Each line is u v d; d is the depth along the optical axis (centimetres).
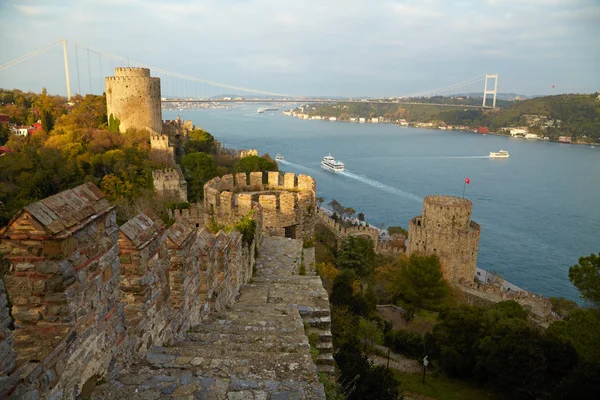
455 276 7244
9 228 636
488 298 6562
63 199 692
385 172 17550
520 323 3238
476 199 14062
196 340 1100
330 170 17412
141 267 878
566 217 12456
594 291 2675
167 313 1030
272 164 7800
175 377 791
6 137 9381
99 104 10656
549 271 9212
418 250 7550
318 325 1516
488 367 3059
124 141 8412
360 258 5178
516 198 14238
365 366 2317
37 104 11794
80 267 689
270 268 2320
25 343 640
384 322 4091
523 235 11081
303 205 3008
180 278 1112
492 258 9775
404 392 3119
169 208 5944
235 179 3259
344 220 11338
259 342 1087
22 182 6262
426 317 4716
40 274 648
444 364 3381
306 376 841
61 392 650
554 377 2823
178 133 11119
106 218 774
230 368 853
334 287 3584
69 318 662
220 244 1538
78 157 7431
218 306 1498
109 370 784
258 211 2586
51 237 634
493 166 19150
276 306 1575
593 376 2530
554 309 6662
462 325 3453
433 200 7438
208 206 3017
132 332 859
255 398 738
